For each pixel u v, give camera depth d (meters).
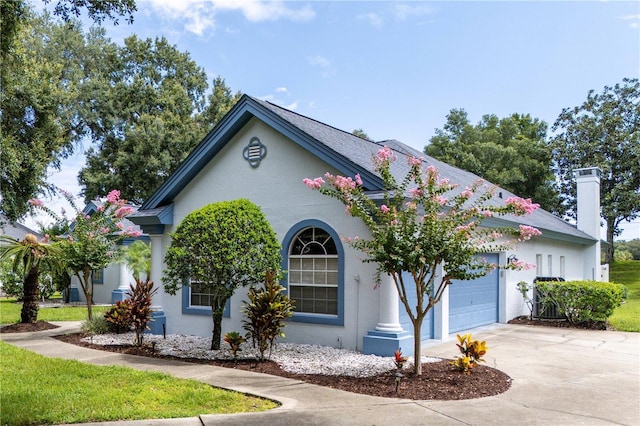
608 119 32.31
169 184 12.04
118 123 34.16
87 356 9.13
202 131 33.38
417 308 7.26
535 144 35.34
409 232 7.07
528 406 5.93
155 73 37.19
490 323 14.04
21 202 18.16
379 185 8.89
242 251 8.88
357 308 9.36
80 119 33.84
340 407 5.76
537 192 33.97
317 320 9.84
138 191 33.12
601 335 12.10
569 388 6.84
